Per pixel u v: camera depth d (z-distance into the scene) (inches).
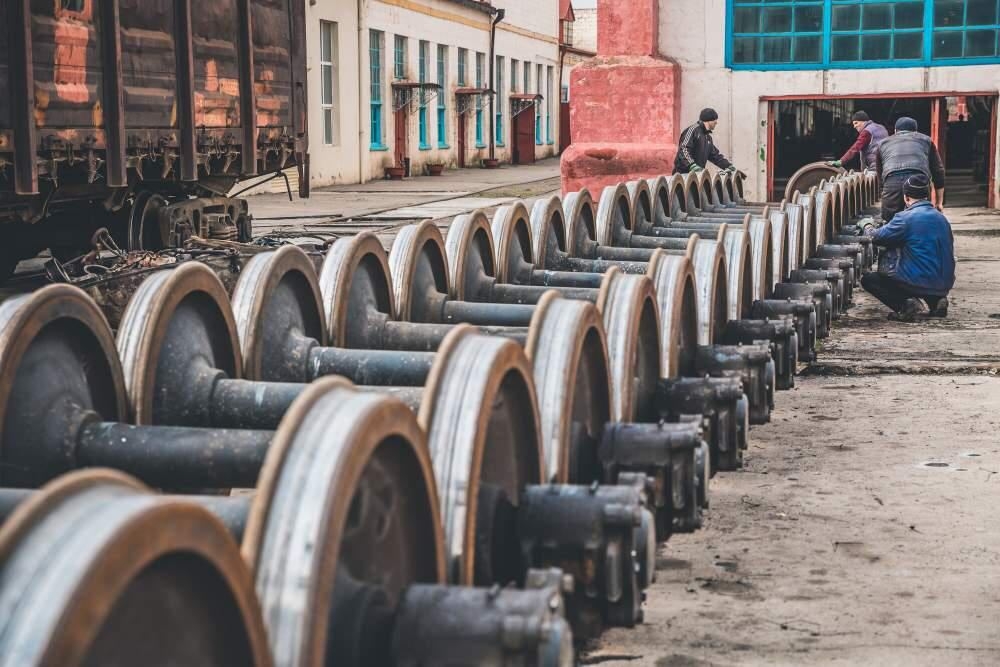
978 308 590.2
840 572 245.1
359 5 1822.1
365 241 319.6
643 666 201.9
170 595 116.0
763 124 1050.7
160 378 245.0
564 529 200.8
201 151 653.9
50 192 533.6
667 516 256.7
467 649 155.6
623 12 1013.2
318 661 135.6
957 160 1697.8
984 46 1014.4
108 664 109.0
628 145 1010.7
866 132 948.6
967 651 206.1
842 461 327.9
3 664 96.2
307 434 143.1
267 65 739.4
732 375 349.7
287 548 136.6
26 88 493.0
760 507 287.6
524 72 2741.1
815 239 651.5
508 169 2364.7
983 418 375.2
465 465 177.3
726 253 422.3
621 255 476.4
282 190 1583.4
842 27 1028.5
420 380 269.3
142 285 244.5
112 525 103.6
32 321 210.7
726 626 218.4
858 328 536.4
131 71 581.3
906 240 550.9
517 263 414.6
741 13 1039.6
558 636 155.6
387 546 163.3
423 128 2127.2
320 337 301.1
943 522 275.6
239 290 275.7
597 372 255.4
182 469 206.4
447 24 2217.0
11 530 101.6
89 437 211.8
